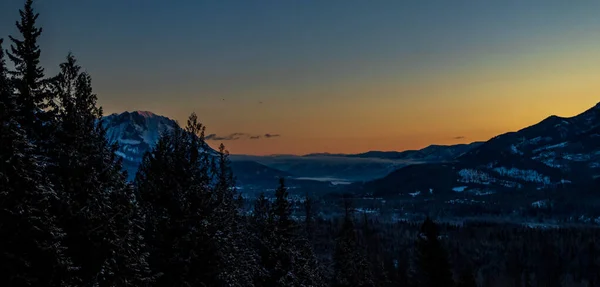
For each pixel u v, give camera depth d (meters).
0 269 17.33
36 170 18.27
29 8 19.75
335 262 57.81
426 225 44.25
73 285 18.84
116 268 20.75
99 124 21.59
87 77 21.12
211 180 27.38
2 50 18.31
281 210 39.81
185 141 26.59
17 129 17.94
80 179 20.11
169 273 24.20
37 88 20.17
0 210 17.27
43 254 18.00
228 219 29.70
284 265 38.34
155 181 25.72
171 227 24.52
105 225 20.14
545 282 129.88
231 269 27.97
